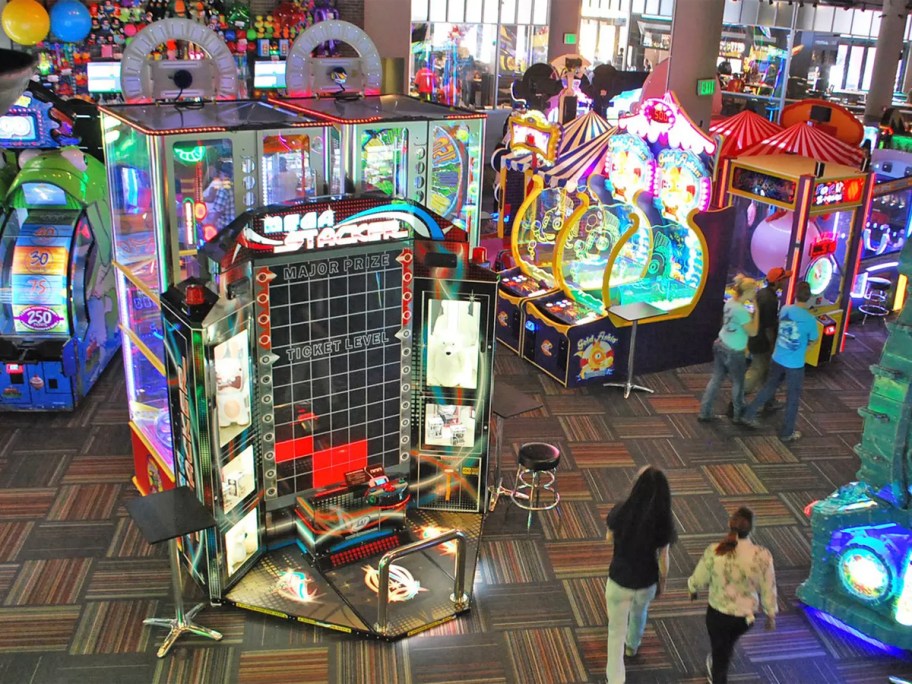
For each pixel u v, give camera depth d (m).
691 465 6.91
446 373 5.81
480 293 5.59
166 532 4.60
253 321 5.10
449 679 4.67
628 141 8.51
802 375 7.12
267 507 5.55
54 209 7.65
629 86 15.40
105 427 7.24
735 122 11.05
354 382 5.64
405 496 5.89
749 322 7.20
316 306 5.31
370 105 6.51
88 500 6.20
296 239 5.10
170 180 4.96
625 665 4.82
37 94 8.09
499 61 16.12
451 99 16.06
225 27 11.63
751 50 18.25
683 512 6.27
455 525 6.03
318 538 5.48
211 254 4.86
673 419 7.62
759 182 8.48
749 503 6.41
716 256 8.36
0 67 1.67
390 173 6.13
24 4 10.30
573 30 15.34
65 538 5.76
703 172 7.91
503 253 9.79
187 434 4.93
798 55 18.38
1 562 5.49
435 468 6.07
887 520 4.93
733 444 7.25
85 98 11.12
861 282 10.00
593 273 8.75
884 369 4.74
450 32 15.66
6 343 7.30
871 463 4.95
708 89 9.98
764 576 4.32
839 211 8.35
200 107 5.95
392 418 5.90
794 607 5.32
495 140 15.09
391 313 5.63
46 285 7.30
